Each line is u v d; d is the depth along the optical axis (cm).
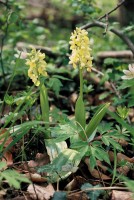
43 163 66
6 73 106
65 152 60
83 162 67
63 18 234
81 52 62
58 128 63
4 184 61
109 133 62
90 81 111
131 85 72
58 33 213
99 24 99
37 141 72
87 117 87
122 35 96
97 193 58
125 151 75
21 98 70
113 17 206
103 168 66
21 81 108
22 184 62
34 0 255
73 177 64
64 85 110
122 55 131
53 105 97
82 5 99
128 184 52
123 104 90
